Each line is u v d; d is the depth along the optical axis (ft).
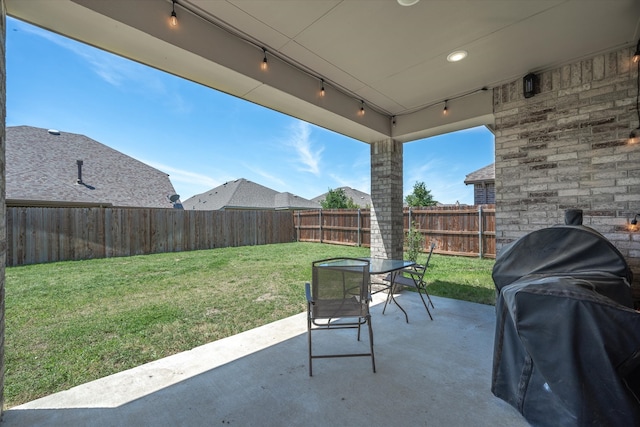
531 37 8.60
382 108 14.14
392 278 12.76
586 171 9.86
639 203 8.99
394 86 11.82
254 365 8.00
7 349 9.21
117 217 27.86
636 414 4.28
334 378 7.32
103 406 6.31
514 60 9.91
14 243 22.93
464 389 6.79
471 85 11.78
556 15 7.62
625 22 7.91
